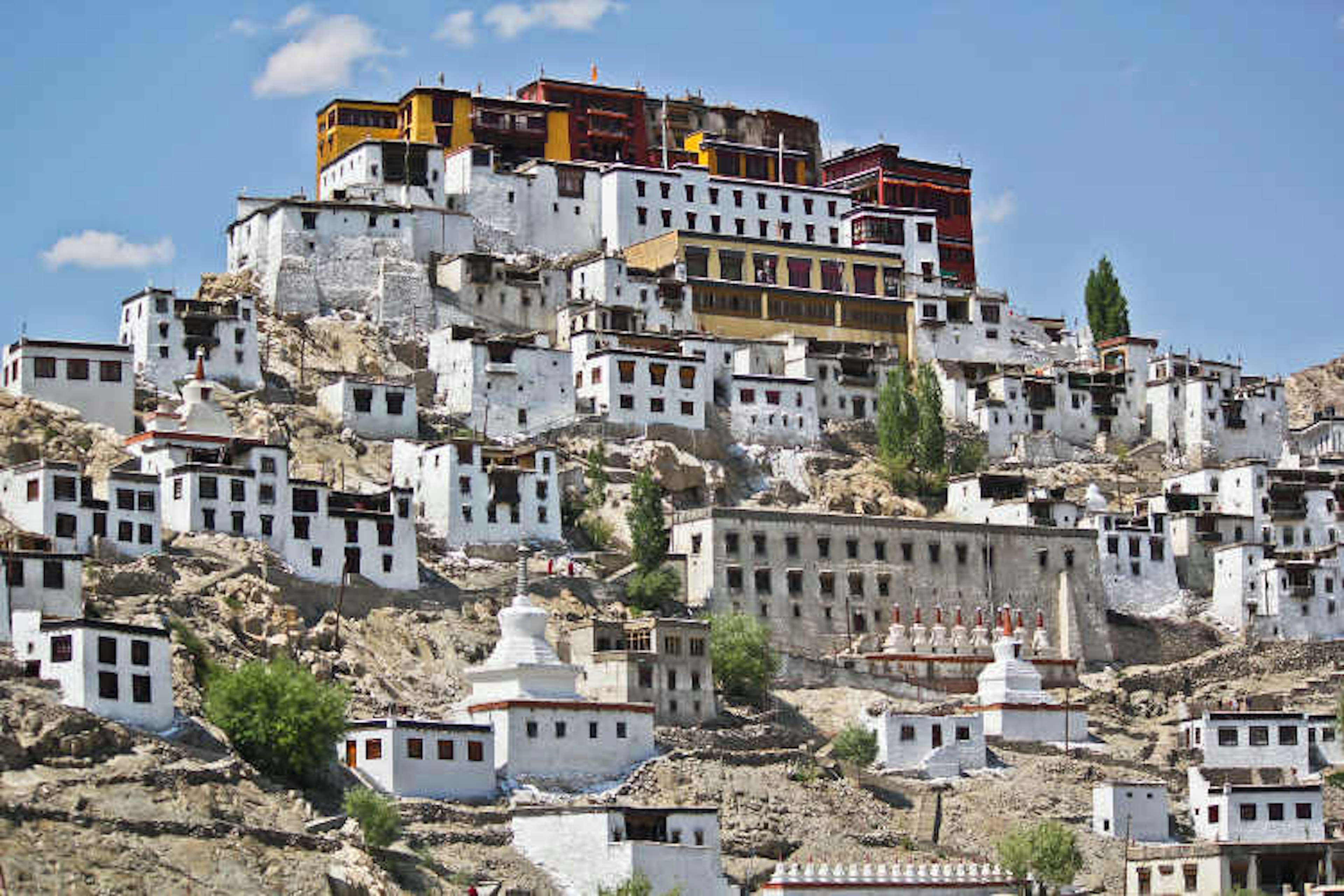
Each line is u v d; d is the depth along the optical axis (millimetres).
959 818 183750
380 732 162875
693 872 158625
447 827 159250
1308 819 189375
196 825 143875
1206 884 176500
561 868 157250
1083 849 183000
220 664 167000
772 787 179000
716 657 195000
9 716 146250
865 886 162625
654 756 178375
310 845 146875
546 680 174375
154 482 183375
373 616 190875
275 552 190375
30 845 137125
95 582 172625
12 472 179250
